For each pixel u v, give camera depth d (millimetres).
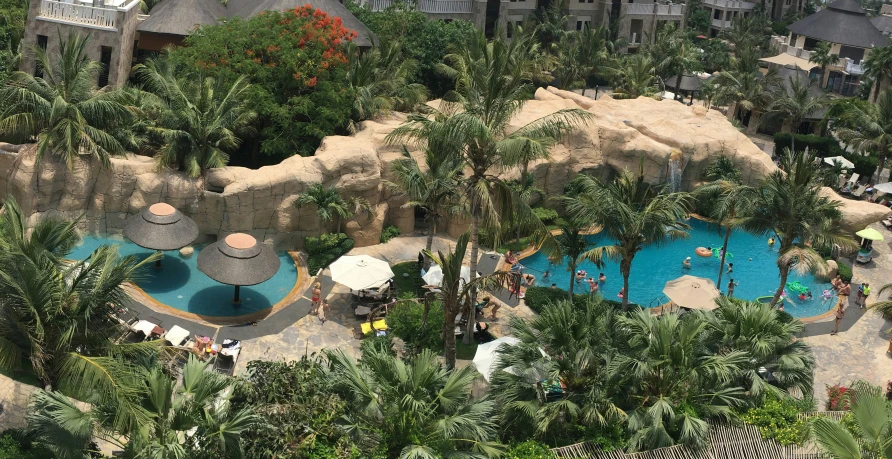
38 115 41750
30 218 41344
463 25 69875
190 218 41688
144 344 27422
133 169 42281
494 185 36188
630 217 37812
